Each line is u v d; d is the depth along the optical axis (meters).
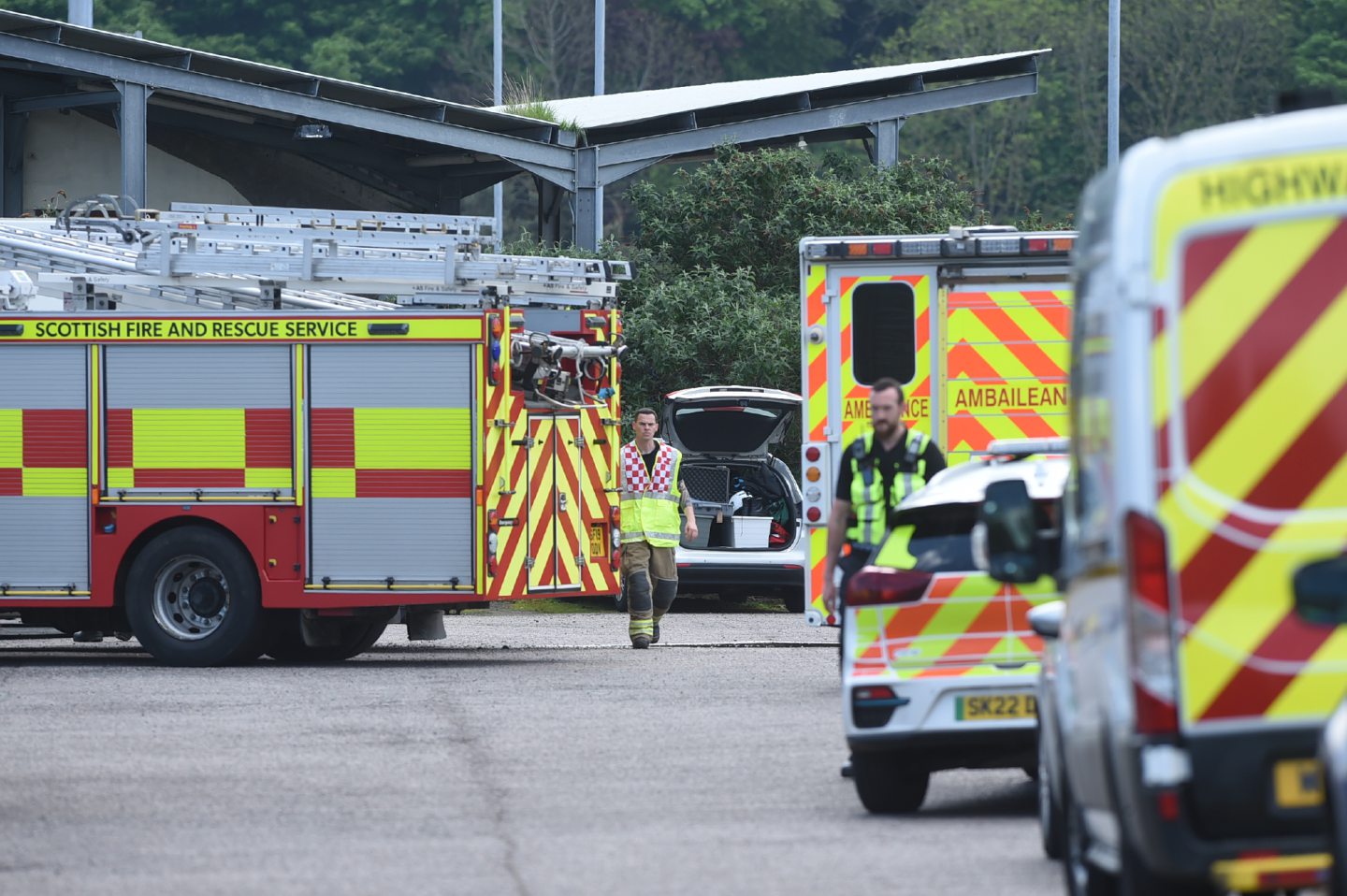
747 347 101.69
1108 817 24.56
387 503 60.81
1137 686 22.02
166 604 61.53
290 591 60.81
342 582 60.78
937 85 144.12
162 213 69.06
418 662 63.62
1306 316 22.16
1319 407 22.09
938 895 29.80
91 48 104.62
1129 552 22.17
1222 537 22.06
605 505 66.19
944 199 120.50
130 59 105.00
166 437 61.47
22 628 77.75
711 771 41.84
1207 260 22.28
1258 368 22.17
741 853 33.28
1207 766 21.92
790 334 102.88
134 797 38.78
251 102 107.81
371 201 133.75
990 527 28.36
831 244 59.75
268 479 61.03
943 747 36.59
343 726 48.28
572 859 32.81
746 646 69.69
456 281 65.56
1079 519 25.62
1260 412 22.16
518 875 31.47
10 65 111.62
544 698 53.50
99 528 61.78
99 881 31.27
